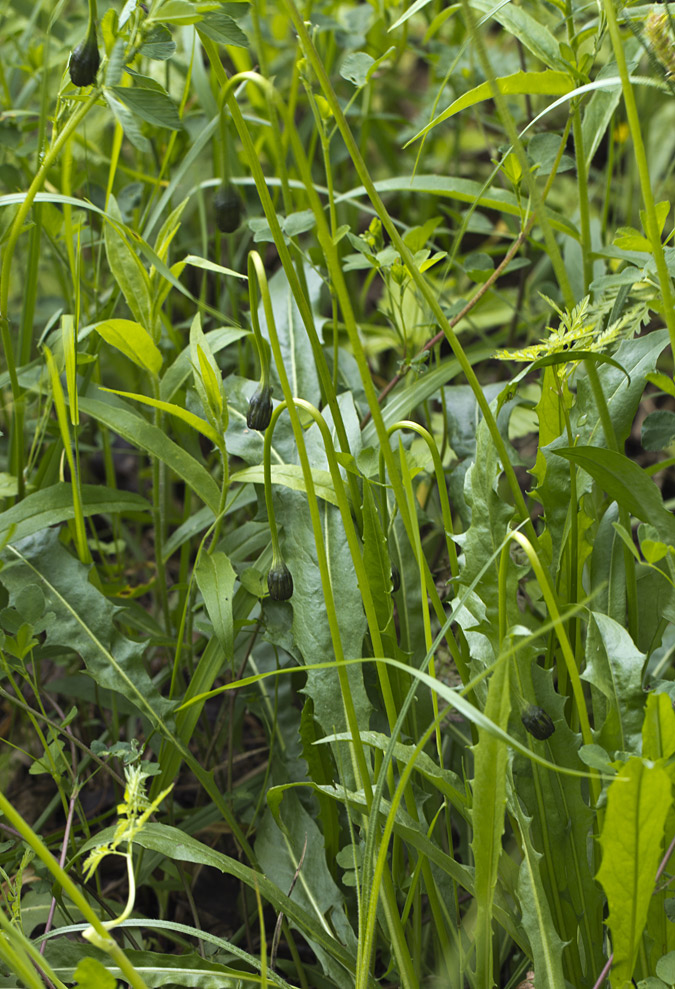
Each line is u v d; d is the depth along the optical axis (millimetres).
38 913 1445
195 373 1395
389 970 1357
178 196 2459
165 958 1225
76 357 1484
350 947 1360
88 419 2203
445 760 1694
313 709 1398
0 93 2566
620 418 1378
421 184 1797
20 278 2670
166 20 1166
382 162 3391
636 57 1538
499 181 2727
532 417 2158
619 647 1181
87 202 1395
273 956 1340
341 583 1420
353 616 1399
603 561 1453
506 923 1239
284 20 2666
